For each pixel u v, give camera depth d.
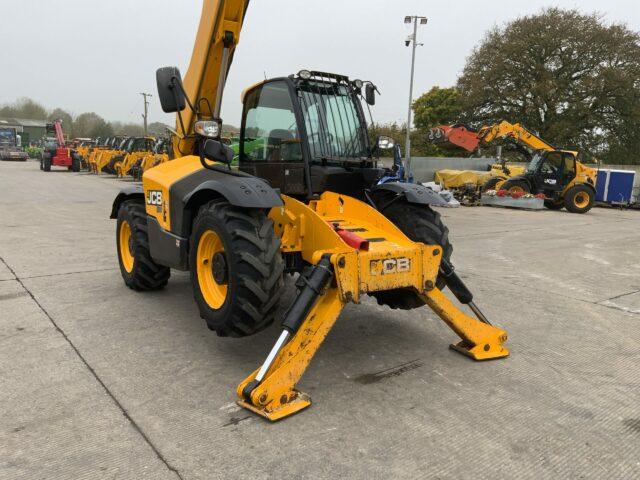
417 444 2.55
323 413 2.83
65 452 2.40
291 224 3.45
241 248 3.08
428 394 3.10
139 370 3.30
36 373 3.22
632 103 28.50
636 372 3.51
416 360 3.62
